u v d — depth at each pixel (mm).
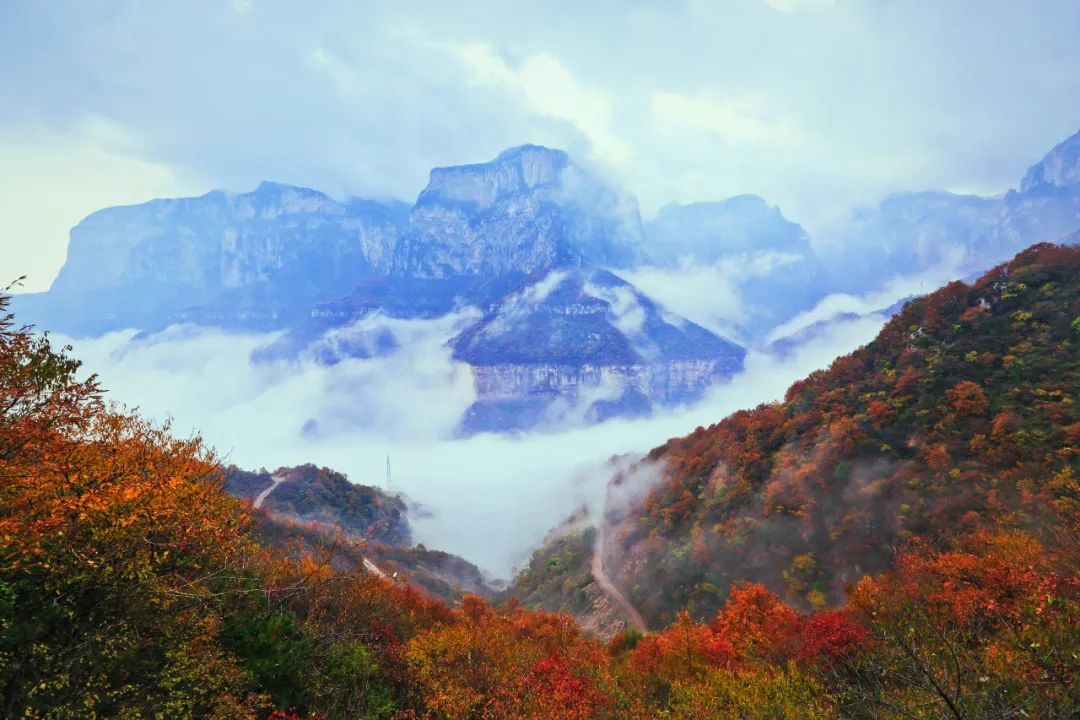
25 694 9125
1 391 11375
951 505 56500
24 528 9750
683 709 20219
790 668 19859
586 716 20828
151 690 10930
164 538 12508
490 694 20938
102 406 13820
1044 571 19312
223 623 14625
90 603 10758
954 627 13258
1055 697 8391
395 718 16891
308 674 15156
